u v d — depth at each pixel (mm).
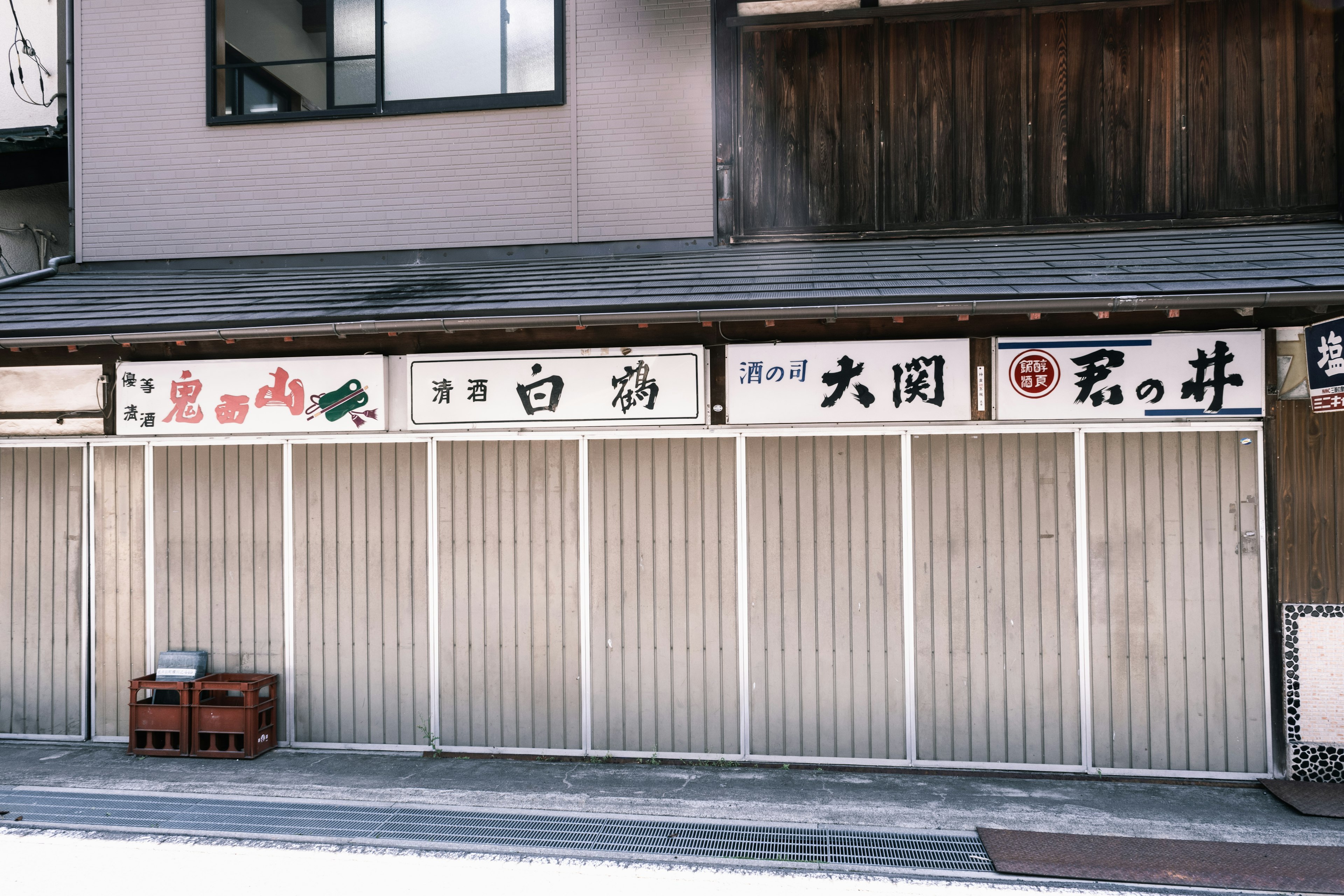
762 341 6227
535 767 6289
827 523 6309
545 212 7383
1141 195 6855
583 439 6539
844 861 4609
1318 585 5820
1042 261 6051
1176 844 4781
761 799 5570
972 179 7039
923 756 6191
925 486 6223
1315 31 6684
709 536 6414
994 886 4324
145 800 5551
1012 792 5699
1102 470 6055
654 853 4719
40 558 7031
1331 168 6652
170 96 7723
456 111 7445
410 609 6688
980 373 6031
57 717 6961
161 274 7527
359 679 6715
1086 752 6027
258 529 6832
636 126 7305
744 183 7277
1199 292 5047
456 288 6379
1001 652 6141
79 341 5902
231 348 6672
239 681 6559
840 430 6262
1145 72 6855
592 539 6523
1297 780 5785
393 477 6723
